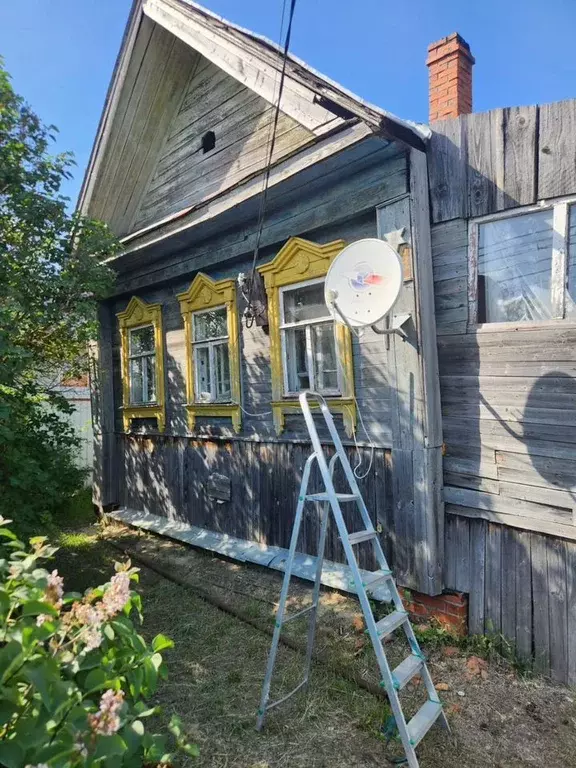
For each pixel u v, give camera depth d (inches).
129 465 303.4
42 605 72.4
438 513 153.7
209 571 212.7
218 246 227.8
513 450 141.1
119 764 67.8
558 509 132.3
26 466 177.0
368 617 101.3
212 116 240.2
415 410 154.3
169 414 269.9
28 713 69.0
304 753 107.0
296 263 193.5
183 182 259.4
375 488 172.6
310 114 164.4
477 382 148.7
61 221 212.2
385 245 140.6
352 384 178.1
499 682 129.9
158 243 239.0
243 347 224.5
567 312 133.6
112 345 315.6
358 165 164.2
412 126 145.6
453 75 219.5
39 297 214.5
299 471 200.7
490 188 144.3
